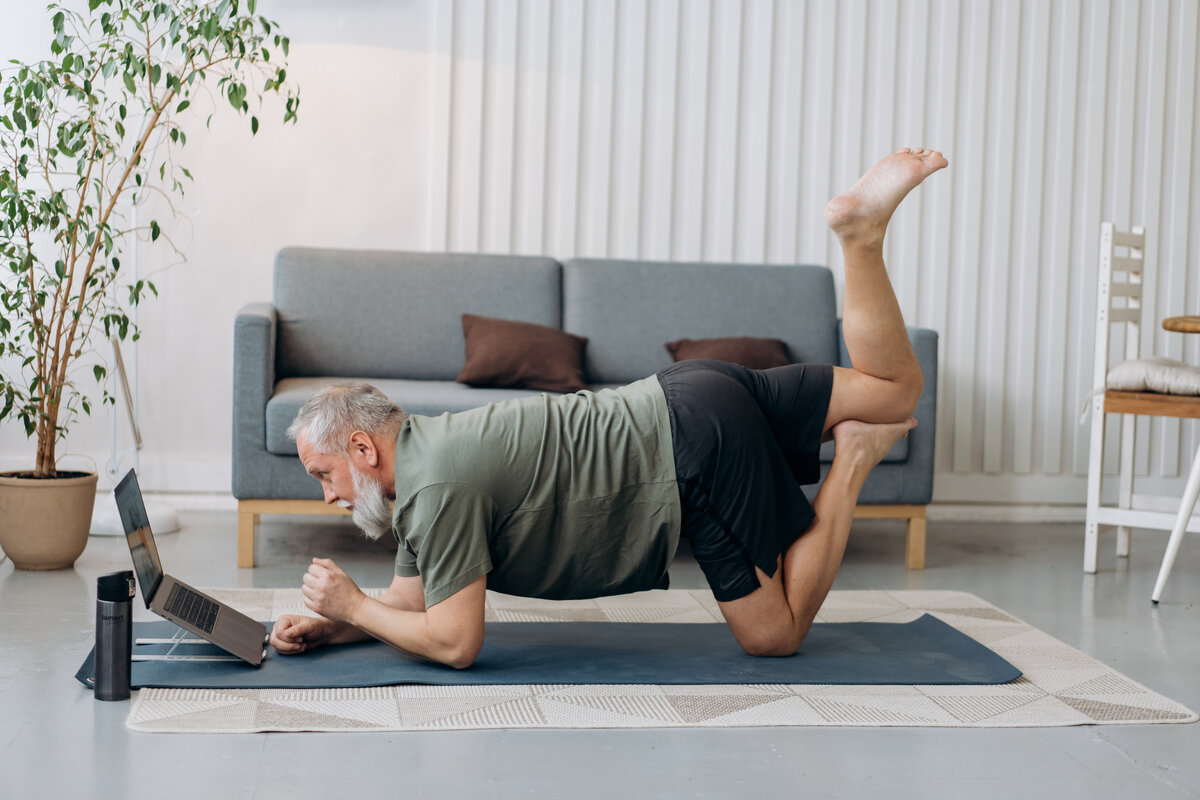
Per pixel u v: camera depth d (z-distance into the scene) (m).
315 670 2.18
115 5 4.00
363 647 2.36
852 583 3.30
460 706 2.02
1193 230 4.66
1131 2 4.54
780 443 2.37
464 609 2.12
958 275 4.53
